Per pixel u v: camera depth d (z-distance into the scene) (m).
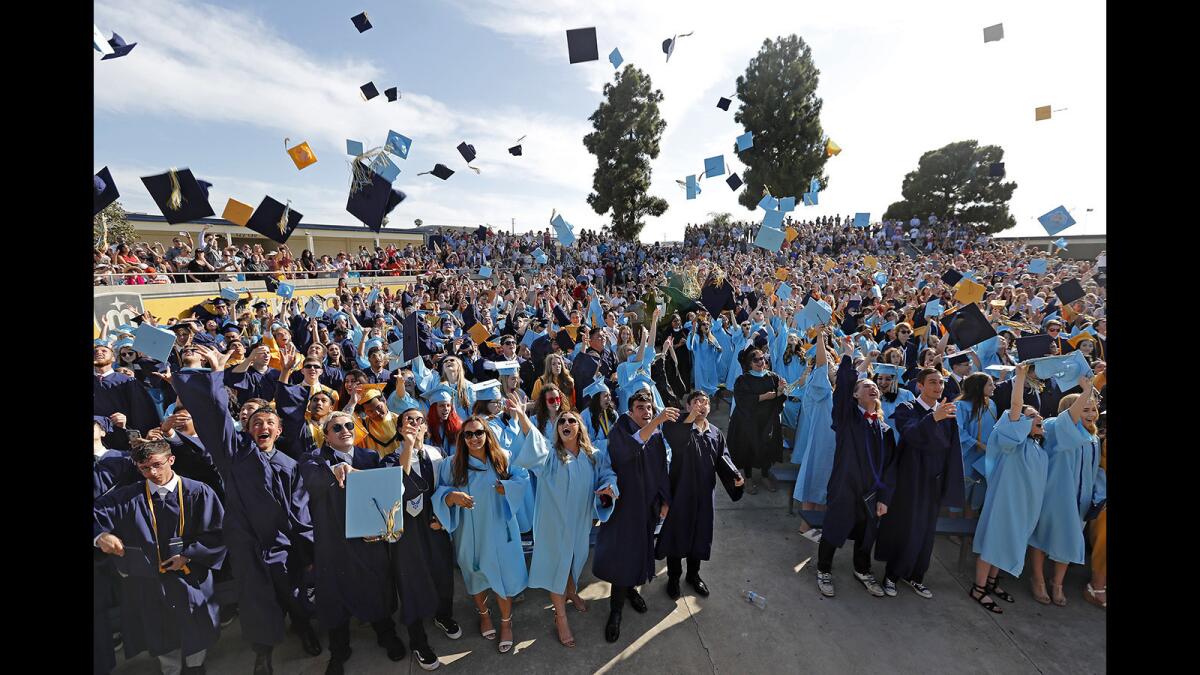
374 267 22.34
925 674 3.72
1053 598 4.43
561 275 25.70
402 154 5.39
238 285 15.79
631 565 4.04
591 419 6.02
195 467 4.34
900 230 33.72
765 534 5.58
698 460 4.38
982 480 5.26
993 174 11.30
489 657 3.92
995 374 6.57
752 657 3.89
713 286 13.62
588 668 3.81
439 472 4.05
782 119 37.47
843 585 4.71
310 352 6.16
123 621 3.57
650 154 41.28
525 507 4.85
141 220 23.34
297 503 4.08
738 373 9.88
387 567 3.81
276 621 3.70
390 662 3.88
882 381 5.86
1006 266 20.28
